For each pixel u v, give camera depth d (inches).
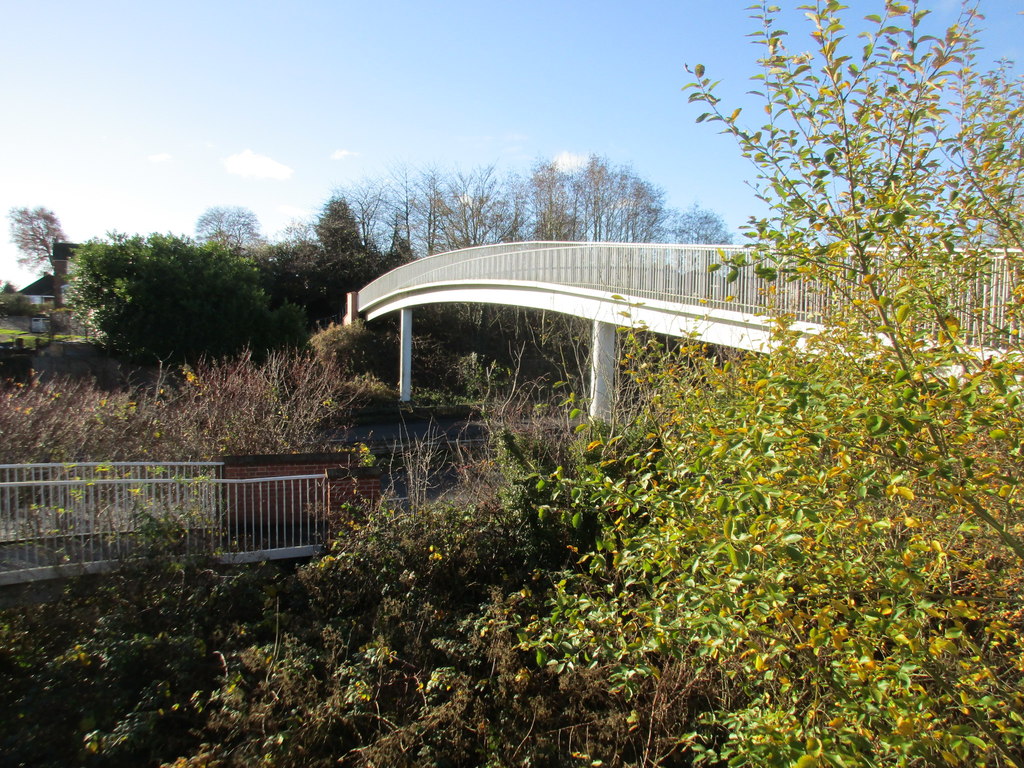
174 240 1189.7
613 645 182.1
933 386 104.8
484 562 346.0
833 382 116.4
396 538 350.9
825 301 179.0
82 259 1116.5
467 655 278.4
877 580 126.6
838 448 115.8
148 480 349.4
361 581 334.6
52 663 273.1
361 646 290.4
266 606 322.0
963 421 111.5
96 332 1113.4
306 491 399.9
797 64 136.3
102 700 258.7
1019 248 154.9
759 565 124.0
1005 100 165.2
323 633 295.1
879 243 135.4
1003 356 138.2
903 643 117.3
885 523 118.3
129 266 1115.3
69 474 357.7
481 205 1803.6
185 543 336.5
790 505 116.0
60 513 327.9
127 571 311.7
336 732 246.4
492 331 1590.8
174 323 1107.9
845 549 133.1
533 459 368.2
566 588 283.6
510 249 881.5
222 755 230.4
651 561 157.9
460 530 357.4
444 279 1066.7
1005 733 121.5
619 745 221.1
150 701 258.2
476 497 403.5
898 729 107.2
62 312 1328.7
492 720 248.5
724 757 166.7
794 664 152.9
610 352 565.3
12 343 1166.3
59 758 241.4
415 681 272.2
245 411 524.4
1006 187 149.3
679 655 150.0
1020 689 146.7
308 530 374.6
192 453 479.2
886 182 144.9
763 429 109.7
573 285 650.2
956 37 131.9
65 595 307.6
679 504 148.0
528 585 327.9
